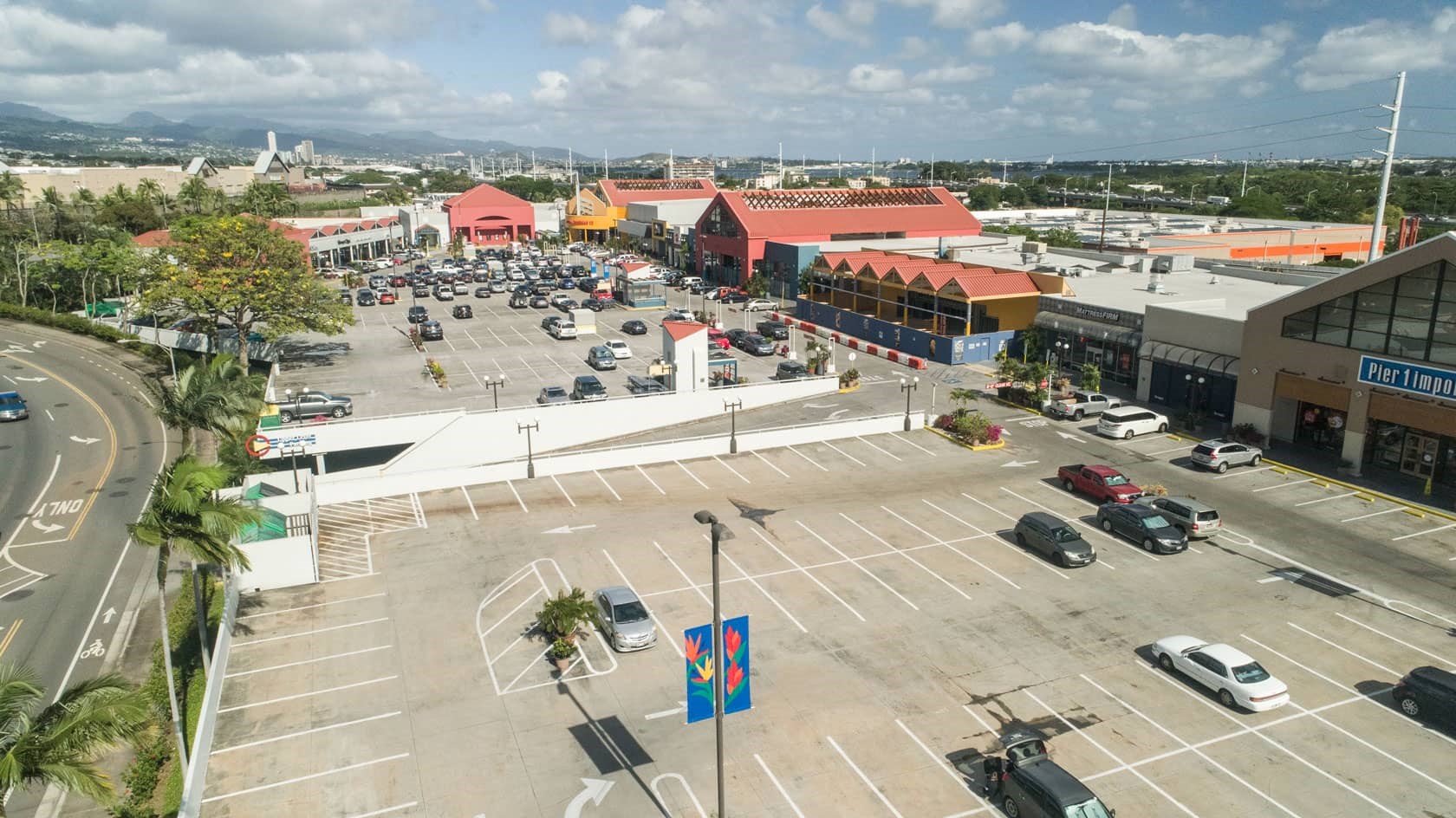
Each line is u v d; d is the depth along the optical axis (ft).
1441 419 135.74
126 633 109.91
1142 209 640.58
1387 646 97.91
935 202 383.86
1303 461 155.74
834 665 95.09
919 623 103.55
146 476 164.14
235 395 132.57
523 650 98.99
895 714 86.53
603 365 226.38
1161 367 190.39
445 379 213.87
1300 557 119.55
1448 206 552.00
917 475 152.97
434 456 166.20
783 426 180.75
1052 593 110.42
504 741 83.15
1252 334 163.12
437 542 127.54
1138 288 231.91
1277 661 95.30
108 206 428.97
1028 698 88.94
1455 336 132.87
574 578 115.85
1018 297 237.04
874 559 120.47
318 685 92.43
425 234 529.04
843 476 152.97
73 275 320.50
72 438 185.16
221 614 108.68
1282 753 80.53
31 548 134.21
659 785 77.00
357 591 113.29
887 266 263.29
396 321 296.10
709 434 179.93
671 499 143.23
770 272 341.62
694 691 67.92
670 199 545.85
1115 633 101.04
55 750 56.95
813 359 219.82
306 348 254.06
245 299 214.69
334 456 178.91
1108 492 136.15
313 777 78.38
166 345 254.06
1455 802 73.97
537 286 353.72
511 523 134.41
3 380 226.38
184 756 79.87
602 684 92.32
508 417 170.30
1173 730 83.82
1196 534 123.75
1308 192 647.56
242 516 92.07
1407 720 85.25
